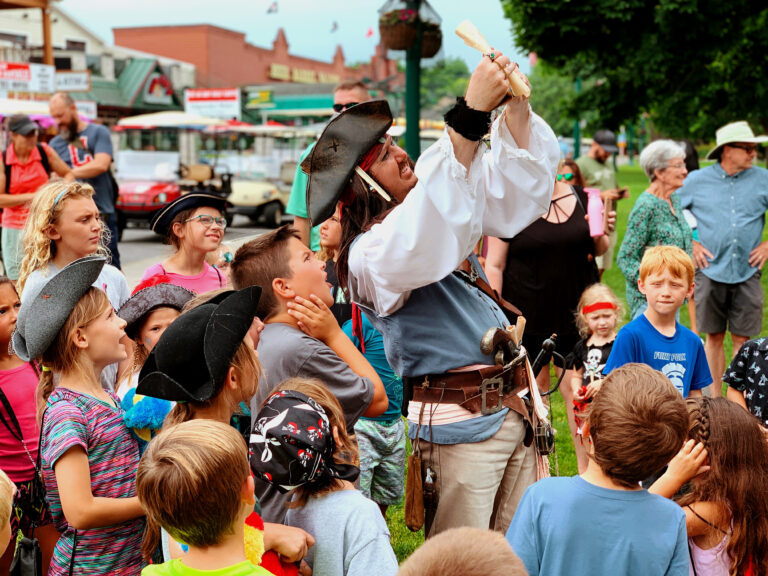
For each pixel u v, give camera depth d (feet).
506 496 9.11
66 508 8.16
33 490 9.73
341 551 7.54
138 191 56.54
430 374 8.46
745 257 20.53
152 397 8.43
